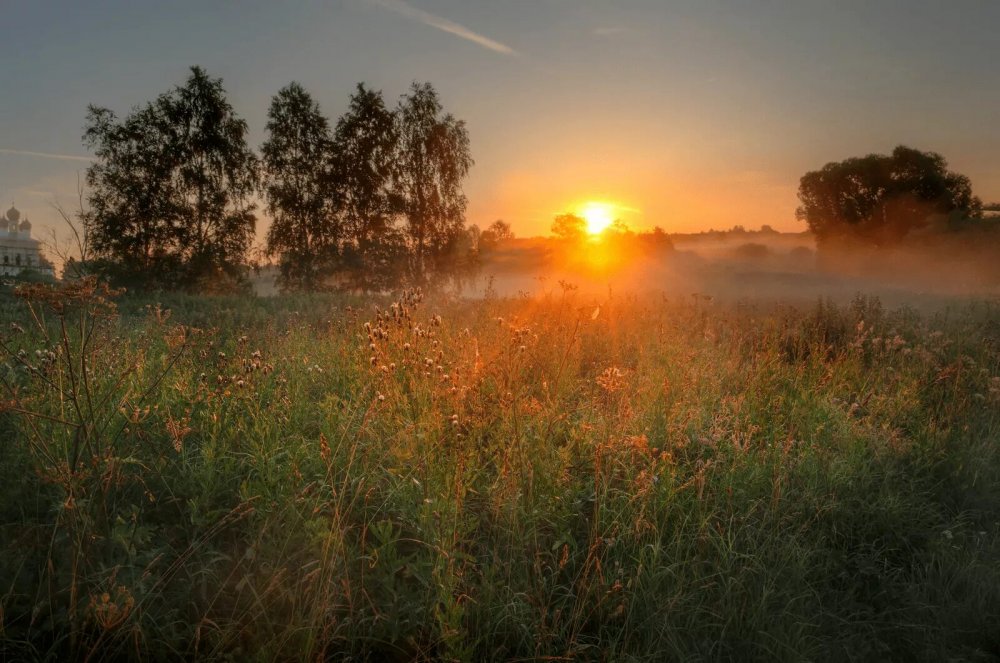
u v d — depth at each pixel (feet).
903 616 11.55
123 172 107.65
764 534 12.84
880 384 23.00
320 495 12.51
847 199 221.25
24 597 9.55
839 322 33.19
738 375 23.17
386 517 12.23
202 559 10.76
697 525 12.72
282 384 17.99
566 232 140.87
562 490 13.21
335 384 19.99
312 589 9.89
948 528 14.32
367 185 119.55
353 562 10.71
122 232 104.12
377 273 118.21
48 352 13.44
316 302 63.62
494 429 15.26
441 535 10.83
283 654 9.03
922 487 16.25
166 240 107.96
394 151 122.83
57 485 11.53
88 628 9.12
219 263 109.29
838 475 15.58
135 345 21.54
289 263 116.57
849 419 19.56
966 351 27.50
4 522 11.22
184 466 12.96
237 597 10.07
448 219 125.70
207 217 111.24
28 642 8.66
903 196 212.23
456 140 125.49
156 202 107.45
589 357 25.23
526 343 20.53
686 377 21.54
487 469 14.34
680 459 16.07
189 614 9.80
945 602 11.84
